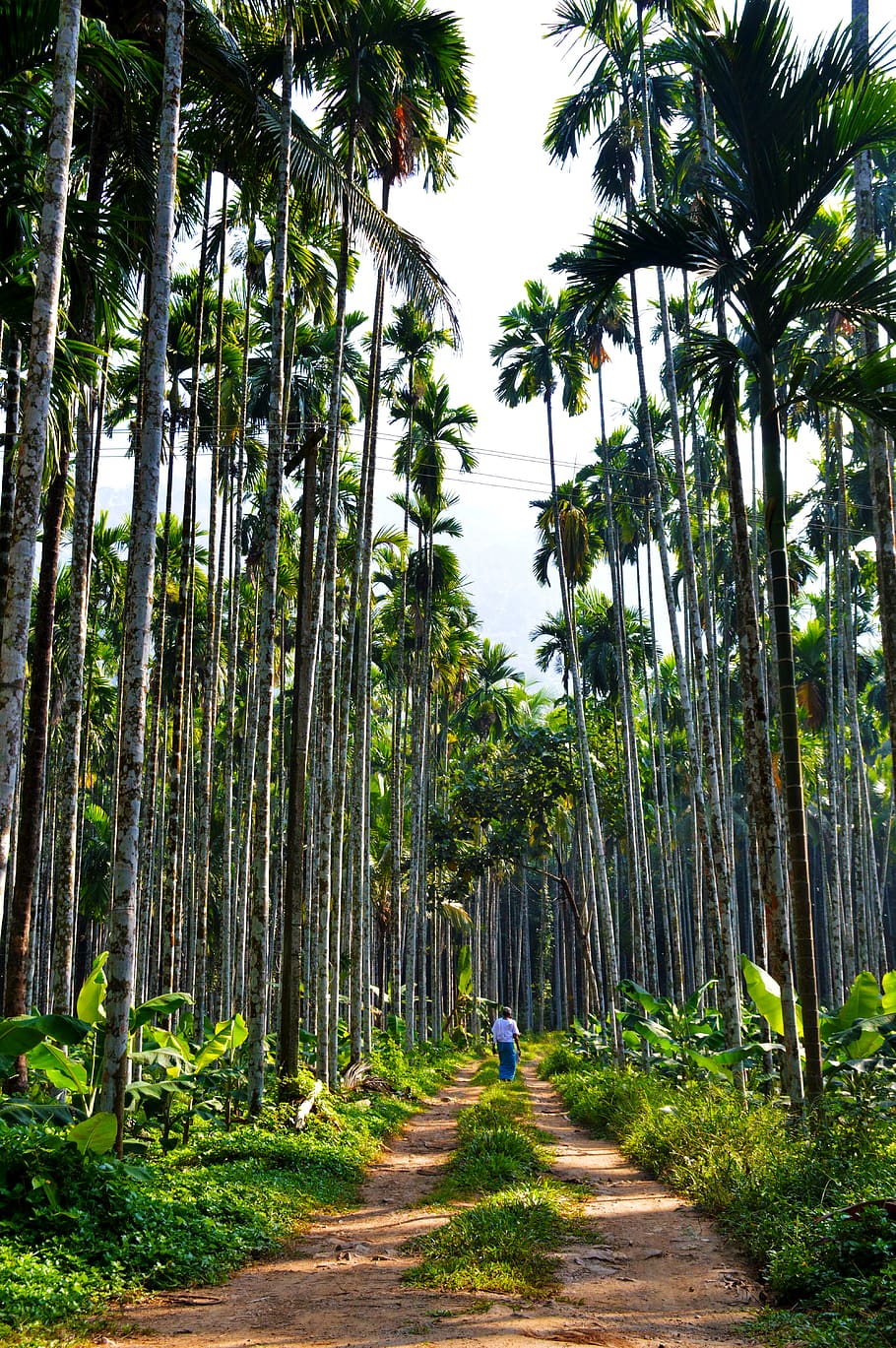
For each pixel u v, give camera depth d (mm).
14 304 9273
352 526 27719
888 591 11008
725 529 27938
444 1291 6234
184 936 27625
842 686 25203
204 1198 8031
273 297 13359
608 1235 7734
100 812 30391
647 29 16859
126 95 10875
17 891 10195
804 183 10539
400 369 27125
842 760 26359
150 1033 11359
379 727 44312
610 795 34594
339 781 21531
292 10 13000
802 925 9688
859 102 10055
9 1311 5234
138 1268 6488
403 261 16781
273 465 13312
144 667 8672
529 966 51438
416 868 30953
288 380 19141
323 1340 5227
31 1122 8141
